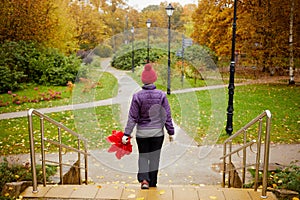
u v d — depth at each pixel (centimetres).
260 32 1653
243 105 1127
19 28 1862
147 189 342
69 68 1638
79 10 2436
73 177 447
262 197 312
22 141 713
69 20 2097
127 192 326
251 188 367
